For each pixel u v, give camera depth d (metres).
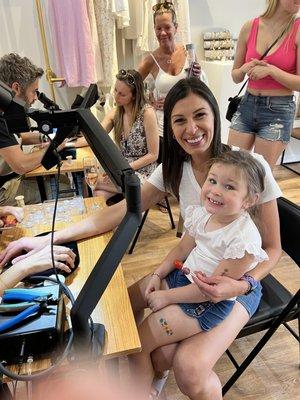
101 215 1.22
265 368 1.52
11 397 0.79
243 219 1.04
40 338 0.69
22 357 0.70
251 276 1.06
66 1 2.41
